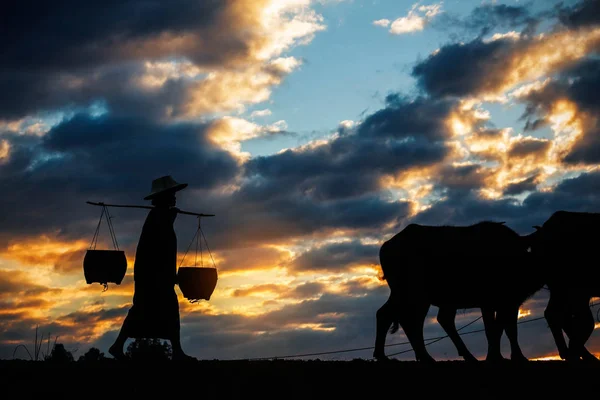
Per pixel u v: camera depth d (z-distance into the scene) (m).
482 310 13.40
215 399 10.06
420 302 13.02
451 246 13.27
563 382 10.81
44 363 11.76
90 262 11.78
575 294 13.48
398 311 13.19
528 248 13.71
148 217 11.80
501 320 13.33
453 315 13.58
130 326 11.28
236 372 10.96
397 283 13.23
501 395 10.35
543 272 13.55
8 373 10.80
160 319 11.31
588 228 13.54
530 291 13.54
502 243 13.41
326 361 12.42
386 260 13.50
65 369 11.04
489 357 13.16
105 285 11.94
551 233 13.64
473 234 13.47
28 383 10.41
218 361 12.18
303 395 10.21
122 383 10.45
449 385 10.66
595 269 13.35
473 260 13.19
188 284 12.26
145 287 11.39
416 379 10.85
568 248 13.45
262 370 11.10
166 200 11.99
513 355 13.18
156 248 11.52
